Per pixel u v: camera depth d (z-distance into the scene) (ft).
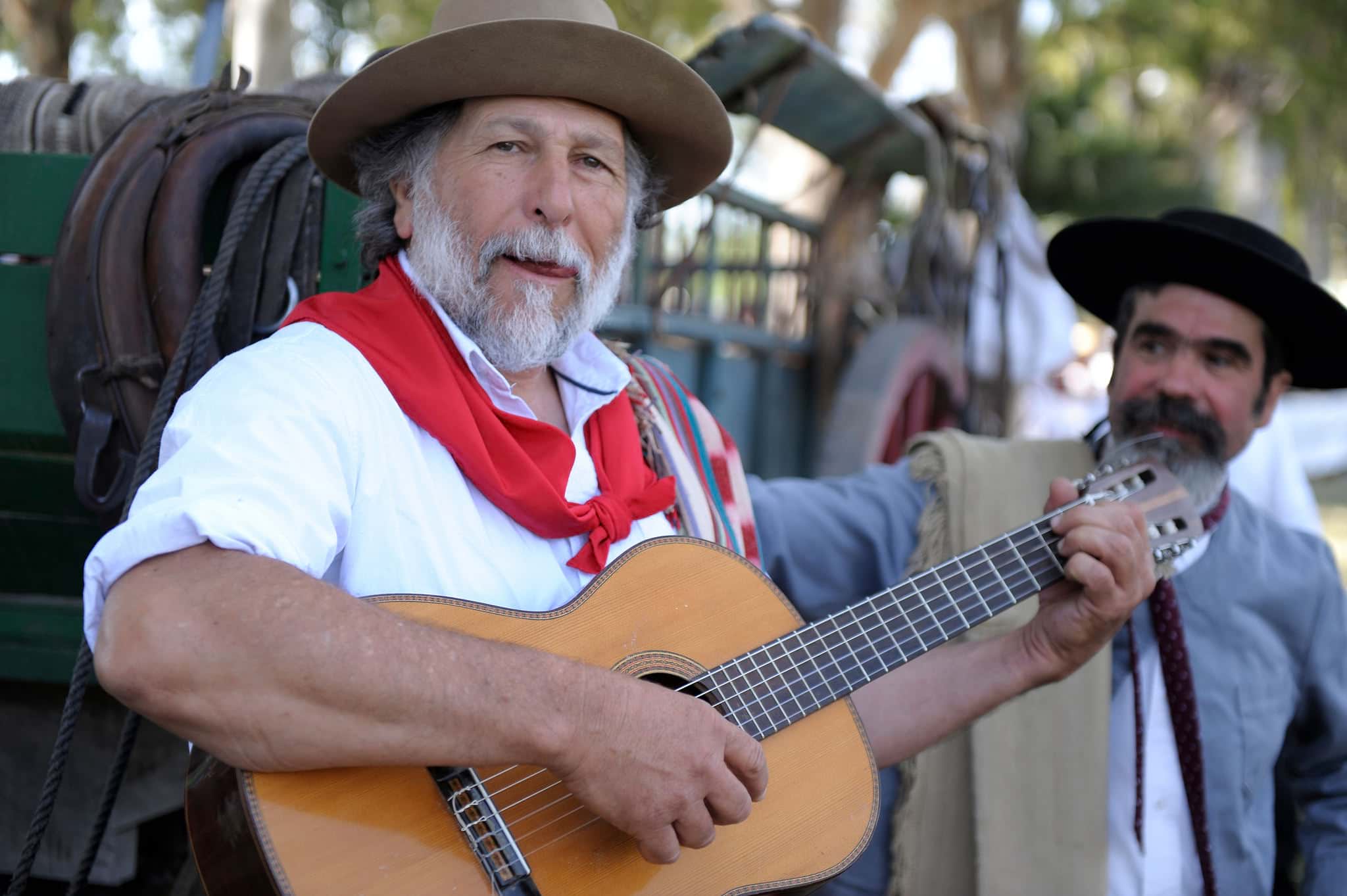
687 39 38.96
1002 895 6.52
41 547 6.82
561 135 5.19
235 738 3.75
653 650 5.07
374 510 4.63
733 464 6.39
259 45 18.21
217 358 6.10
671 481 5.68
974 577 5.76
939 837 6.78
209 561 3.83
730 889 4.84
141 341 5.92
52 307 5.99
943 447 7.39
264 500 4.03
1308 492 11.50
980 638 6.82
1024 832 6.59
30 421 6.27
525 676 4.09
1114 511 5.79
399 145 5.41
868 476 7.63
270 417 4.24
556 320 5.21
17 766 7.29
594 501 5.30
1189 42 51.62
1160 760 6.77
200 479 3.98
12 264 6.33
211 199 6.38
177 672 3.66
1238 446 6.92
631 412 5.84
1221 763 6.75
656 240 11.77
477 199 5.12
